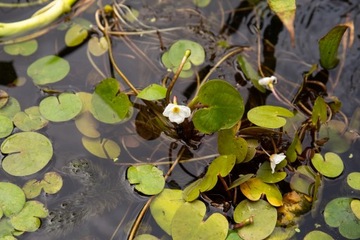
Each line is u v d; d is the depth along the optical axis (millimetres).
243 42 1034
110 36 1029
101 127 958
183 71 1001
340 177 942
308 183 934
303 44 1033
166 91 931
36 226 895
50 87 982
